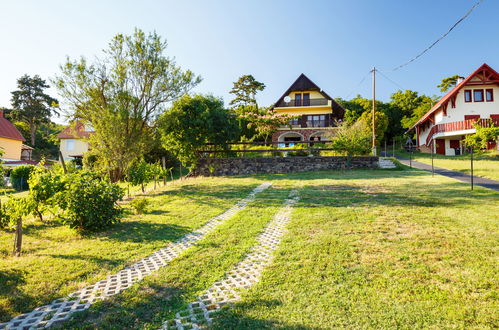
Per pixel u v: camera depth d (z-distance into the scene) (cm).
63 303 342
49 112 4559
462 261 410
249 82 4238
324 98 3309
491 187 964
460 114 2645
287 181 1382
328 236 543
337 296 335
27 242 576
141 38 1321
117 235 613
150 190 1279
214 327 288
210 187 1288
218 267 434
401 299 323
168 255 493
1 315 318
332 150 1953
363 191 999
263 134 3116
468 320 283
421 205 750
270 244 526
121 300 346
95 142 1274
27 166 2036
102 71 1294
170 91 1392
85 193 641
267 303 328
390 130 4700
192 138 1641
